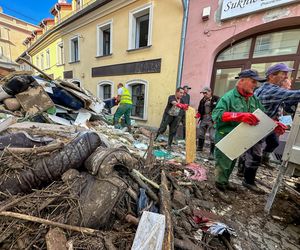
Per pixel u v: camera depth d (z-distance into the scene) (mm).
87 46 9523
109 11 7812
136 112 7844
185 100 4461
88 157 1606
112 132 4090
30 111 3285
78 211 1297
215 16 4871
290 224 1889
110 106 6887
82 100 4148
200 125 4379
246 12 4262
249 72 2076
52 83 4137
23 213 1257
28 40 19375
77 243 1145
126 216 1418
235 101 2230
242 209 2107
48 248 1047
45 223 1177
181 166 3074
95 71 9297
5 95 3361
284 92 2133
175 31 5789
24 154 1523
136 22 7273
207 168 3305
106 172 1450
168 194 1769
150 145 3006
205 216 1814
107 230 1350
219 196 2316
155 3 6184
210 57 5152
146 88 6906
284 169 1895
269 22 4047
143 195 1642
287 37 4109
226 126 2307
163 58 6242
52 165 1462
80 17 9242
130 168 1727
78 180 1463
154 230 1089
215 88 5461
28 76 3441
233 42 4824
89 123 4020
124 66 7672
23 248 1108
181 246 1282
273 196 1998
